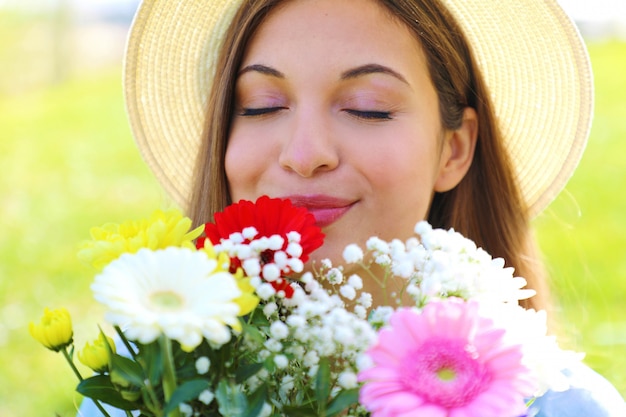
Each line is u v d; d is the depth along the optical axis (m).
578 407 1.87
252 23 1.83
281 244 1.29
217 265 1.16
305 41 1.77
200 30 2.13
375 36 1.79
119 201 8.29
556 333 2.39
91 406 2.13
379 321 1.29
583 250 6.28
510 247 2.19
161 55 2.18
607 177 7.95
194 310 1.07
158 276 1.09
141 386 1.21
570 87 2.11
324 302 1.29
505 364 1.14
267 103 1.80
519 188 2.20
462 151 2.08
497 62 2.12
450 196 2.17
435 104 1.93
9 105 12.65
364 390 1.11
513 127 2.19
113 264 1.10
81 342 4.88
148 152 2.27
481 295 1.33
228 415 1.17
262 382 1.31
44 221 7.68
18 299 5.86
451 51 1.98
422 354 1.13
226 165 1.85
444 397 1.10
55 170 9.37
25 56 14.45
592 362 3.52
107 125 11.35
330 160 1.72
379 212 1.76
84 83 13.93
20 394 4.43
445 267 1.30
